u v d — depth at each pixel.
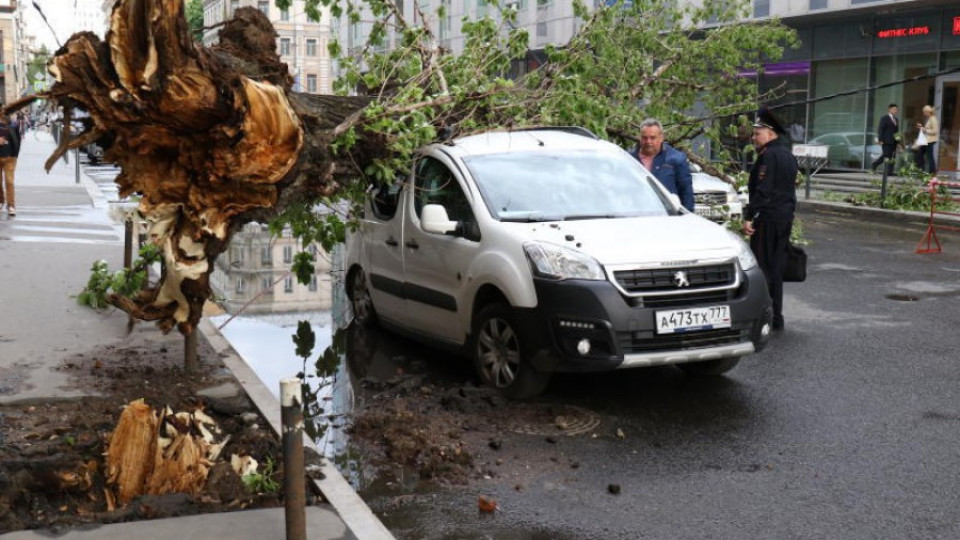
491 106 8.14
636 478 5.41
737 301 6.70
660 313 6.45
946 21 24.86
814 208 21.77
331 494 4.83
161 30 4.80
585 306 6.36
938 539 4.60
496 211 7.16
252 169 5.28
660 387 7.20
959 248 15.14
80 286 10.38
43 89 4.99
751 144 12.12
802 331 9.18
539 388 6.77
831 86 28.38
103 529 4.34
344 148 6.80
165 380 6.80
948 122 25.16
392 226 8.23
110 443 5.00
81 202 20.34
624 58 10.30
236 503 4.73
